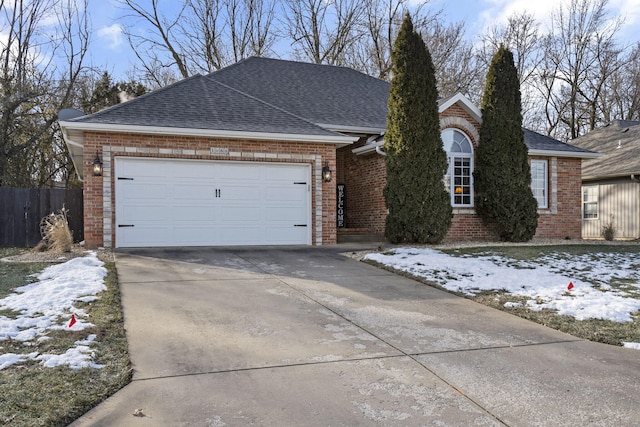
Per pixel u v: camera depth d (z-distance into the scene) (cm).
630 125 2362
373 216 1452
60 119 1148
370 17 3022
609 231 1680
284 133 1198
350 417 343
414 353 481
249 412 348
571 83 3394
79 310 587
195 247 1145
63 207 1256
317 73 1858
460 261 978
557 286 789
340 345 499
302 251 1123
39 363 420
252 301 665
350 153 1592
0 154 2034
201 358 452
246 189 1212
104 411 346
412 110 1239
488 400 375
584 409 362
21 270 807
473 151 1455
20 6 2205
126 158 1111
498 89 1382
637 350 507
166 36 2920
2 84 2042
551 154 1591
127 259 948
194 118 1178
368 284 796
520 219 1392
